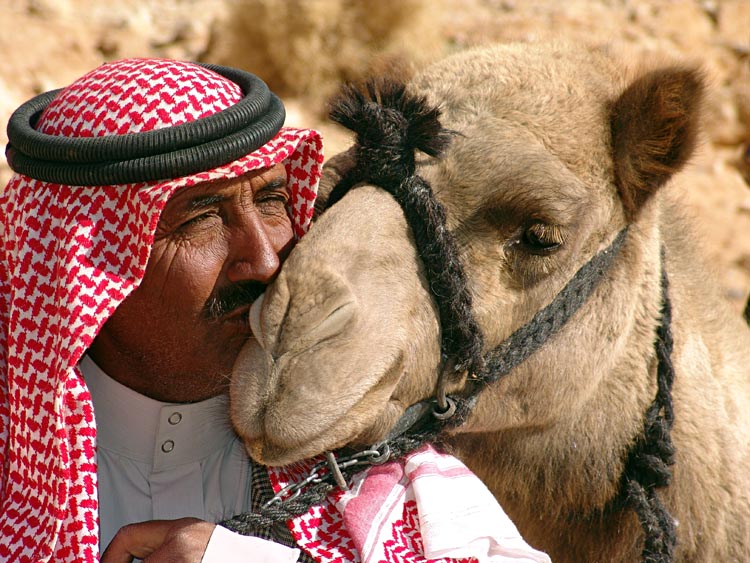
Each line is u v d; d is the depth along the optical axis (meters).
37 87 18.59
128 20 21.08
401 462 5.44
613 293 6.19
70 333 4.52
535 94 5.96
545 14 22.70
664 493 6.44
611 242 6.12
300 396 4.86
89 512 4.60
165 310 4.91
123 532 4.80
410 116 5.57
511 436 6.41
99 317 4.57
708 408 6.64
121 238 4.75
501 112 5.85
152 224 4.46
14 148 5.09
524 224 5.70
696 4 23.48
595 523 6.60
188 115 4.95
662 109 5.86
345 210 5.52
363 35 20.14
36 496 4.82
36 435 4.74
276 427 4.82
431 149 5.52
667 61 6.55
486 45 6.98
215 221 4.95
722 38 22.20
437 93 6.05
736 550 6.63
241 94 5.33
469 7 23.08
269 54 20.12
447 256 5.45
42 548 4.57
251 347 5.04
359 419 5.09
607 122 6.09
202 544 4.68
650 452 6.29
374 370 5.10
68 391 4.48
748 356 7.43
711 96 6.10
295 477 5.36
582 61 6.47
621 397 6.39
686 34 22.05
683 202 7.82
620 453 6.42
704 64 6.23
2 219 5.48
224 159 4.76
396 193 5.57
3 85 18.00
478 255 5.70
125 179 4.66
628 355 6.43
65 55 19.50
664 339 6.38
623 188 6.06
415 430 5.76
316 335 4.96
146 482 5.27
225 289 5.00
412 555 5.04
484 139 5.73
